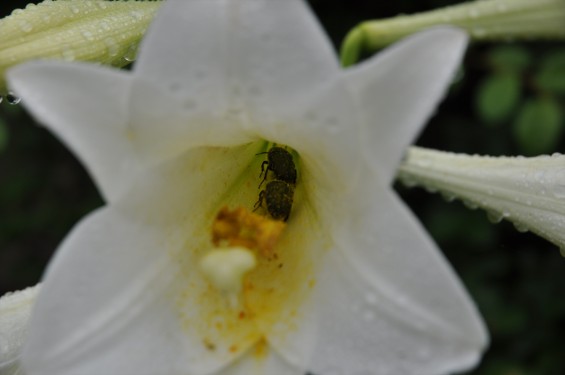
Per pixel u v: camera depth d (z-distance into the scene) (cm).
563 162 27
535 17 25
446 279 21
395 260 22
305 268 24
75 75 21
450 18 25
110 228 23
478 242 52
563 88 43
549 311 53
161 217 24
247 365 24
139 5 27
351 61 26
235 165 26
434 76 21
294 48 22
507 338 52
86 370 22
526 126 44
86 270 22
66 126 21
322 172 24
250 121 24
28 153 61
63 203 61
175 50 22
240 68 22
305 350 24
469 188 27
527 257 54
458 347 21
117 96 22
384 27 26
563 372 52
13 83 21
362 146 22
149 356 23
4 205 61
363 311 23
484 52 47
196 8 22
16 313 26
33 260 64
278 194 26
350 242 23
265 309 24
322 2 55
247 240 25
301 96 22
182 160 24
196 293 24
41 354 22
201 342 24
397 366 22
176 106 22
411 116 21
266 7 22
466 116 58
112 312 23
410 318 22
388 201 22
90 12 27
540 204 27
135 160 22
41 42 26
